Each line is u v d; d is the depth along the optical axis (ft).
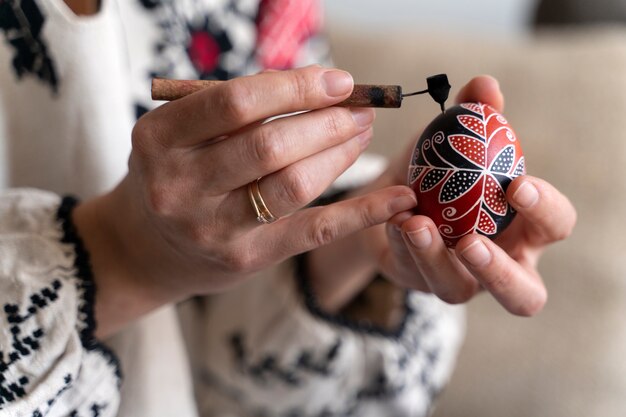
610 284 1.89
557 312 1.93
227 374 1.69
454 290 1.21
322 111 1.07
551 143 2.04
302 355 1.60
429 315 1.69
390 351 1.60
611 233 1.92
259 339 1.62
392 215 1.15
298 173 1.06
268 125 1.05
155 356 1.47
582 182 1.98
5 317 1.16
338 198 1.63
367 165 1.76
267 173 1.06
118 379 1.27
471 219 1.16
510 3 3.09
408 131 2.27
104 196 1.28
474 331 2.01
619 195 1.94
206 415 1.75
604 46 2.15
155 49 1.54
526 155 2.05
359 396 1.65
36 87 1.38
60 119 1.40
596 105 2.03
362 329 1.62
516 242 1.30
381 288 1.66
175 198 1.09
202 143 1.07
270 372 1.64
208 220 1.11
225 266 1.17
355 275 1.57
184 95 1.12
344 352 1.59
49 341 1.16
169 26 1.55
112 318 1.28
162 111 1.06
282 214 1.10
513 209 1.18
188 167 1.07
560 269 1.95
